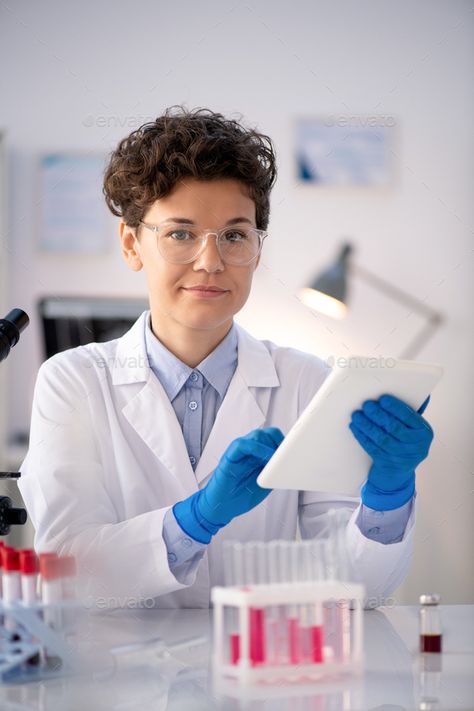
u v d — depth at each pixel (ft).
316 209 11.01
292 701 2.71
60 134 10.82
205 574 5.04
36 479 5.06
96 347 5.63
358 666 3.16
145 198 4.72
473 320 11.13
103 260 10.73
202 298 4.75
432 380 3.84
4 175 10.54
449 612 4.52
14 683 2.95
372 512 4.47
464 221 11.19
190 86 11.00
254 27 11.07
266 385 5.39
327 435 3.83
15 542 9.37
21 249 10.69
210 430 5.32
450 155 11.19
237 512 4.32
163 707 2.64
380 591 4.70
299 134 11.05
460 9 11.28
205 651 3.42
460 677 3.03
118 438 5.19
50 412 5.25
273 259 10.88
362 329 11.00
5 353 4.25
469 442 11.02
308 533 5.37
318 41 11.12
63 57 10.87
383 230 11.07
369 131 11.11
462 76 11.30
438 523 10.83
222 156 4.66
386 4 11.16
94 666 3.18
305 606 3.13
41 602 3.05
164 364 5.24
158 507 5.12
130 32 10.93
